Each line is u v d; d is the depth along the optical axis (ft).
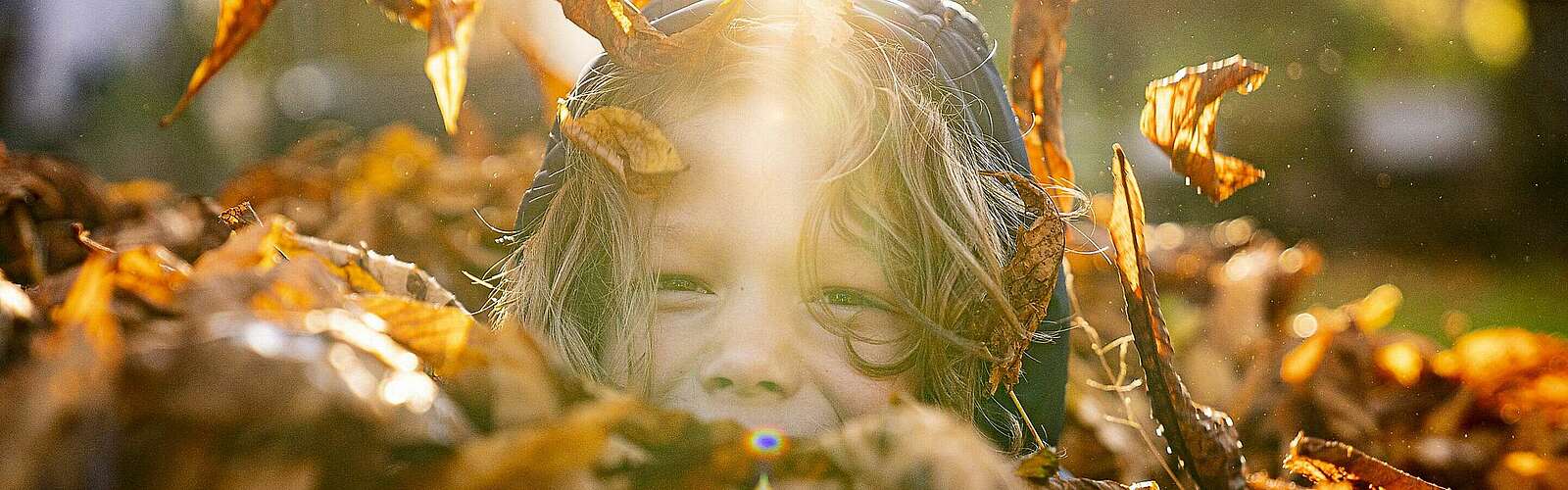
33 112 14.10
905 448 1.87
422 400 1.70
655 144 2.23
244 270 1.83
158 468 1.63
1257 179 2.74
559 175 2.69
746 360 2.29
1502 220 22.52
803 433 2.30
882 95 2.47
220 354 1.65
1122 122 23.67
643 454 1.82
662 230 2.38
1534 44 22.71
